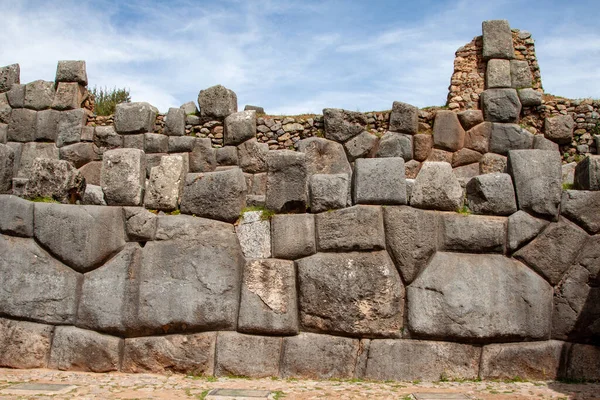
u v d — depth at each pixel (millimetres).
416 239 5648
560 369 5562
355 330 5535
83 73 12367
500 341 5582
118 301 5723
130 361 5676
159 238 5793
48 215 5863
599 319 5594
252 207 6020
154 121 11828
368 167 5793
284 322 5598
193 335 5672
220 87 11641
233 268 5742
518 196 5797
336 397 4895
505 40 11445
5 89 12391
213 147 11547
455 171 10938
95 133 11922
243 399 4797
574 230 5730
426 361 5492
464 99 11508
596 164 5855
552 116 11062
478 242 5688
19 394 4871
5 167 6047
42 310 5781
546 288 5672
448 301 5547
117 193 5914
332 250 5707
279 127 11469
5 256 5844
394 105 11109
